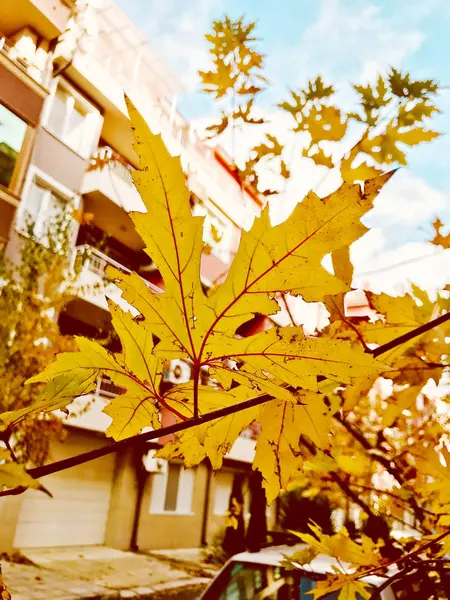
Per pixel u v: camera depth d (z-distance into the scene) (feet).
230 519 12.08
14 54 36.58
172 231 1.47
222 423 2.05
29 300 27.48
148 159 1.42
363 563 3.05
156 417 1.90
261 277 1.49
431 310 3.04
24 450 24.77
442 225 3.34
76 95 40.68
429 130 3.11
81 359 1.83
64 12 39.01
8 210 33.81
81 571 29.94
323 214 1.41
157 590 28.43
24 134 35.70
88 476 39.86
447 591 3.17
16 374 24.61
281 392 1.65
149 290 1.55
